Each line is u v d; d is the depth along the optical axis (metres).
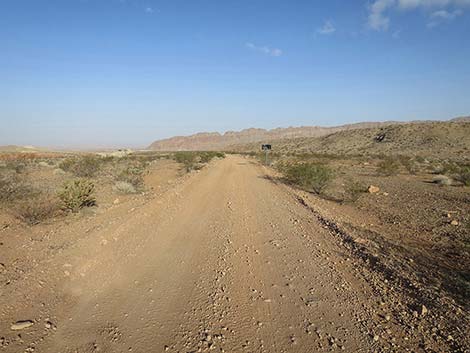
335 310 4.45
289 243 7.43
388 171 24.16
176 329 3.94
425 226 8.89
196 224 9.05
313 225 9.08
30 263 5.68
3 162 33.59
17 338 3.65
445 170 24.77
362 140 94.88
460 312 4.24
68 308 4.38
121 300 4.64
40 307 4.34
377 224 9.17
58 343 3.62
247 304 4.59
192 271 5.75
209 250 6.88
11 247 6.48
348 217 10.05
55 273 5.29
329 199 13.73
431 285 5.01
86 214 9.50
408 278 5.27
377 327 4.03
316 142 112.62
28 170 25.47
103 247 6.72
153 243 7.23
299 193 15.05
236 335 3.84
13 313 4.14
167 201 12.09
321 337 3.82
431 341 3.73
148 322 4.09
